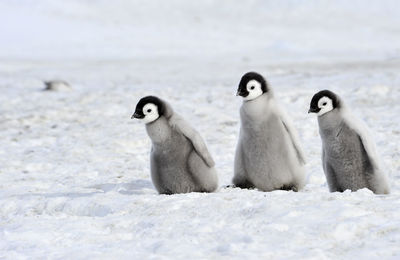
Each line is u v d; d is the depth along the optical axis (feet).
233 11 364.17
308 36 299.99
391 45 249.14
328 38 291.58
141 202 33.76
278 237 25.35
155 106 35.91
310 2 367.86
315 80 103.91
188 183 36.96
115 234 28.17
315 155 52.60
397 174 44.37
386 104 75.61
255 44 266.36
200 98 90.53
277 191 33.91
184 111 79.77
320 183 44.37
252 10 363.76
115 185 43.93
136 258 24.17
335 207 28.19
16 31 281.95
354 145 34.83
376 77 100.63
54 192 42.09
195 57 206.69
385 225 25.52
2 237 28.99
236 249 24.18
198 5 373.61
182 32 308.19
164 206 31.96
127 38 282.56
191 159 36.42
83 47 251.39
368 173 35.06
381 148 52.70
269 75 120.47
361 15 350.23
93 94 99.96
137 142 63.31
